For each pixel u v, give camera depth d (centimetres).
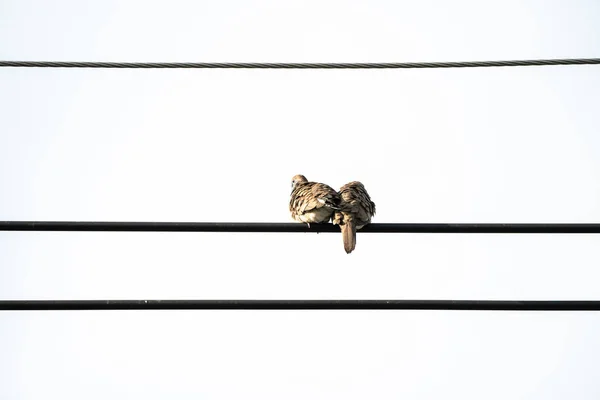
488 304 2684
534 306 2683
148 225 2688
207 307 2691
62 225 2670
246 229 2705
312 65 2967
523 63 2939
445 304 2689
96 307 2688
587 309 2677
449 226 2714
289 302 2694
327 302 2689
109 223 2680
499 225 2694
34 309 2678
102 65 2934
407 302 2689
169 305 2708
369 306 2689
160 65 2953
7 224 2650
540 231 2678
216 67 2962
